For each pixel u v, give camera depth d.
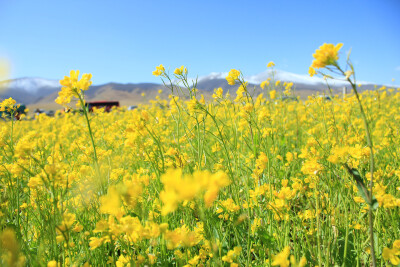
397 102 9.02
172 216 2.20
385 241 1.92
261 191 2.04
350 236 2.02
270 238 1.79
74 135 5.73
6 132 2.60
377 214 1.92
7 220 2.34
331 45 1.13
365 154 1.95
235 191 2.34
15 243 1.04
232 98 2.88
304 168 1.87
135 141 2.02
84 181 2.04
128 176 2.47
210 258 1.69
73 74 1.60
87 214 2.11
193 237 1.36
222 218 2.09
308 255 1.86
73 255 1.89
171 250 1.95
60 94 1.59
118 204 1.25
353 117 4.23
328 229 1.92
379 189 1.73
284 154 4.07
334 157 1.44
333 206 2.01
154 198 2.19
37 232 1.99
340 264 1.85
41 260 1.50
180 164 2.20
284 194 1.82
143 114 2.04
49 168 1.50
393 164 2.75
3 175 2.25
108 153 2.62
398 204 1.56
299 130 5.31
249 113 2.57
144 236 1.30
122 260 1.53
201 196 1.25
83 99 1.63
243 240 2.14
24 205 2.26
